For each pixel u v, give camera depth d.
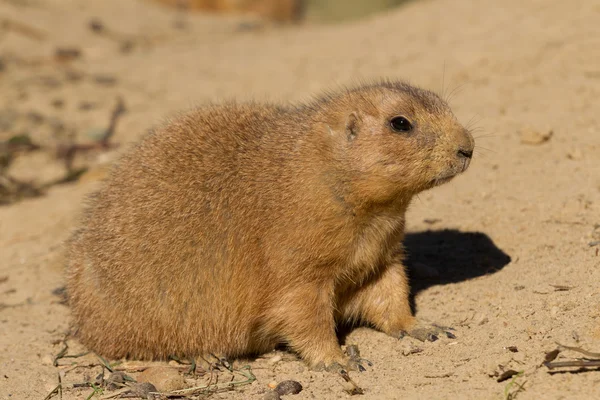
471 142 11.29
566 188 14.76
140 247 12.12
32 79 28.00
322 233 11.34
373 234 11.62
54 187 20.89
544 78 19.33
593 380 9.57
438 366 10.88
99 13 38.31
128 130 23.33
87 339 12.88
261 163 12.02
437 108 11.42
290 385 10.86
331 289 11.73
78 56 31.47
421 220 15.43
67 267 13.32
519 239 13.96
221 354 12.31
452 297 12.84
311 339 11.63
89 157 22.30
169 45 34.22
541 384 9.75
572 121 16.92
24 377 12.23
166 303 12.06
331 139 11.48
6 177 20.95
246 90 24.56
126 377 11.81
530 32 22.31
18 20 33.47
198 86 26.05
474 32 24.14
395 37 26.45
